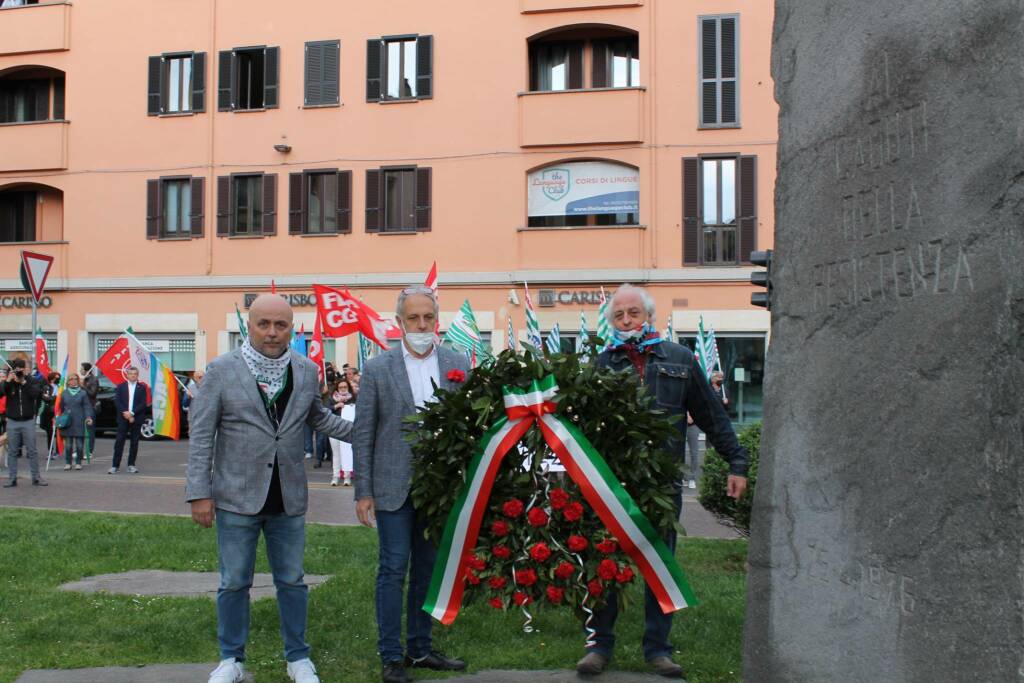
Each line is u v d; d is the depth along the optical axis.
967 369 2.89
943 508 2.95
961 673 2.85
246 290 28.03
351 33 27.48
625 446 4.85
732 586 7.36
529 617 5.03
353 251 27.36
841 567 3.33
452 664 5.47
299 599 5.29
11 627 6.25
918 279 3.10
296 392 5.29
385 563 5.33
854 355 3.35
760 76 25.25
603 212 25.97
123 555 8.80
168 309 28.48
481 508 4.90
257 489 5.14
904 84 3.20
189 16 28.52
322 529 10.34
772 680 3.60
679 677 5.26
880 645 3.15
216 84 28.31
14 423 15.51
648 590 5.36
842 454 3.37
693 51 25.52
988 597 2.78
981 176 2.88
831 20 3.58
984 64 2.90
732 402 25.06
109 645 5.88
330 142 27.55
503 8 26.52
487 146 26.55
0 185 29.53
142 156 28.73
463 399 4.96
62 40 29.14
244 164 28.08
